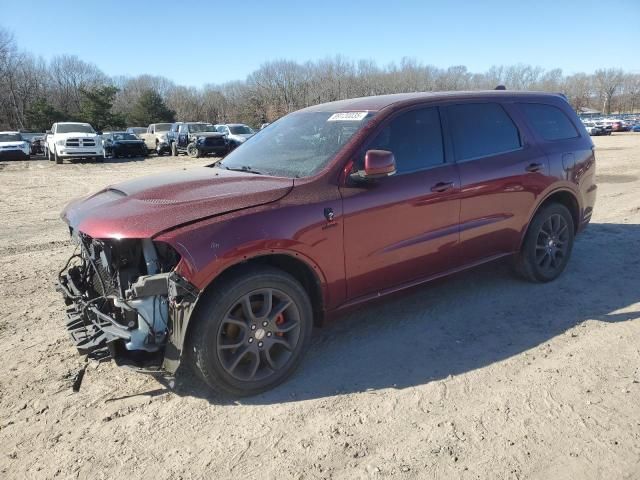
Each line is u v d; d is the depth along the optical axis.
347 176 3.55
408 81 73.75
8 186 15.84
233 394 3.23
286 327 3.35
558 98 5.32
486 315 4.39
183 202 3.14
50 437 2.92
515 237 4.68
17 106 73.62
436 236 4.02
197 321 3.01
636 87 102.00
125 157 31.83
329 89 71.94
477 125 4.43
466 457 2.65
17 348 4.00
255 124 71.94
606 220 7.83
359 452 2.72
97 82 85.31
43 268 6.12
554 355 3.67
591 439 2.75
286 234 3.19
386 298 3.90
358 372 3.54
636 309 4.40
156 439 2.88
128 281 3.11
